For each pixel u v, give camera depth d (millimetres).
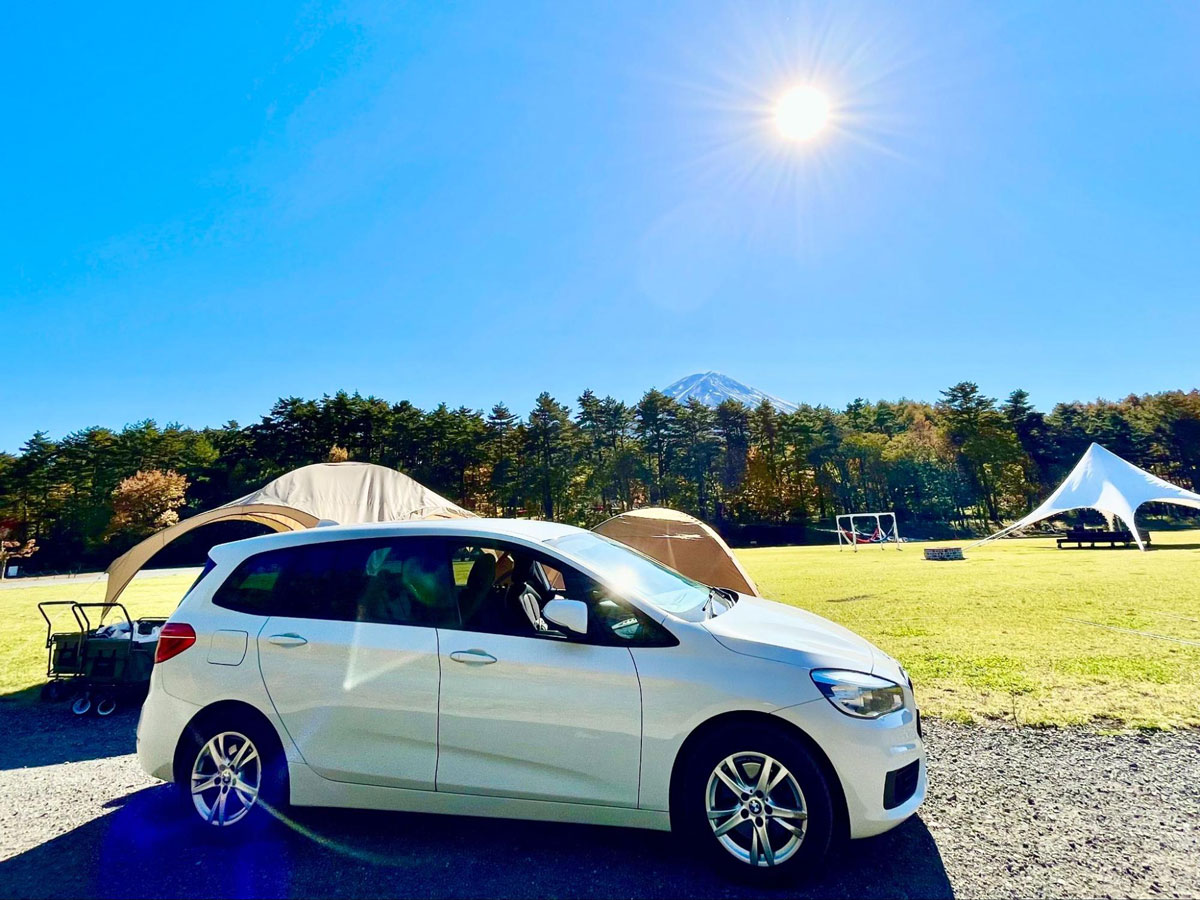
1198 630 7305
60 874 2818
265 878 2744
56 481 51469
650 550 8531
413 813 3365
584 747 2771
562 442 61500
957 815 3156
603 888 2598
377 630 3121
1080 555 21719
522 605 3594
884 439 66438
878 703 2705
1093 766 3684
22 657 8703
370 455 54719
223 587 3445
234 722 3178
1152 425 60188
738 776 2689
